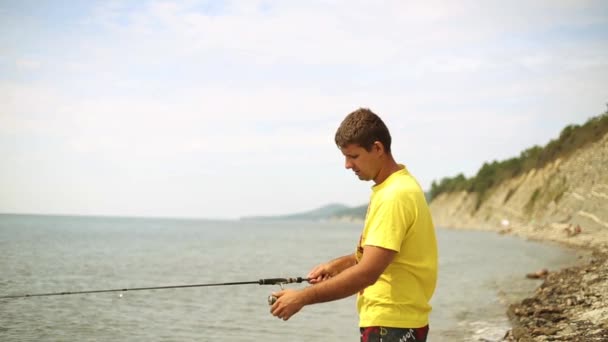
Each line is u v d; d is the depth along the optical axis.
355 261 3.52
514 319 11.08
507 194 84.00
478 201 100.88
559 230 49.66
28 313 11.63
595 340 7.60
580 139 63.59
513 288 17.22
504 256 33.50
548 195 62.97
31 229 75.81
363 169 2.98
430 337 9.74
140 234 70.31
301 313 12.44
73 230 76.88
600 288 12.48
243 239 64.56
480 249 41.53
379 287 2.89
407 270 2.86
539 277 20.31
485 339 9.45
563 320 9.48
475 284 18.56
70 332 10.07
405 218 2.79
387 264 2.76
